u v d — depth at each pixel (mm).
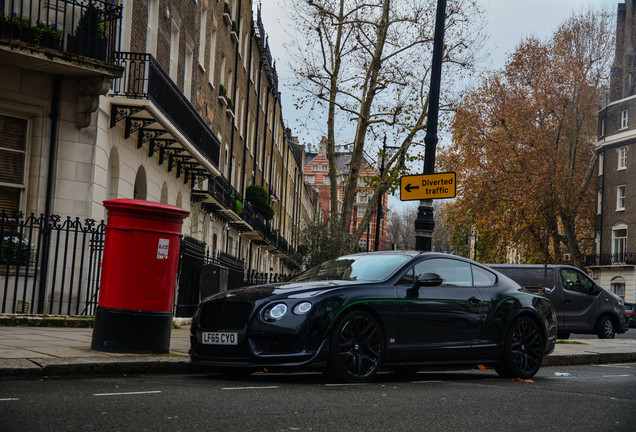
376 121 21875
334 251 20906
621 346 15586
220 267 19203
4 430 4270
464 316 8703
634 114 53594
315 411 5574
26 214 13773
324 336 7387
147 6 17766
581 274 20188
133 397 5816
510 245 46188
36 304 13344
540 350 9461
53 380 6715
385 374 9406
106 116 15102
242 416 5184
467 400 6672
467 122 44438
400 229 102375
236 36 31406
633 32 57656
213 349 7594
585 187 49188
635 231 52719
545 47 44406
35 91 13828
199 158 20562
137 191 18641
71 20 14273
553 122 44594
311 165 145875
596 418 5879
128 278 8406
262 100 43719
